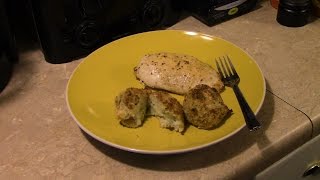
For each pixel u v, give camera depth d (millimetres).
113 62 399
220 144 328
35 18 385
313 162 388
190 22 494
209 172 308
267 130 341
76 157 323
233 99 352
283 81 399
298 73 409
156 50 414
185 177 305
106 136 313
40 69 417
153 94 335
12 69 413
